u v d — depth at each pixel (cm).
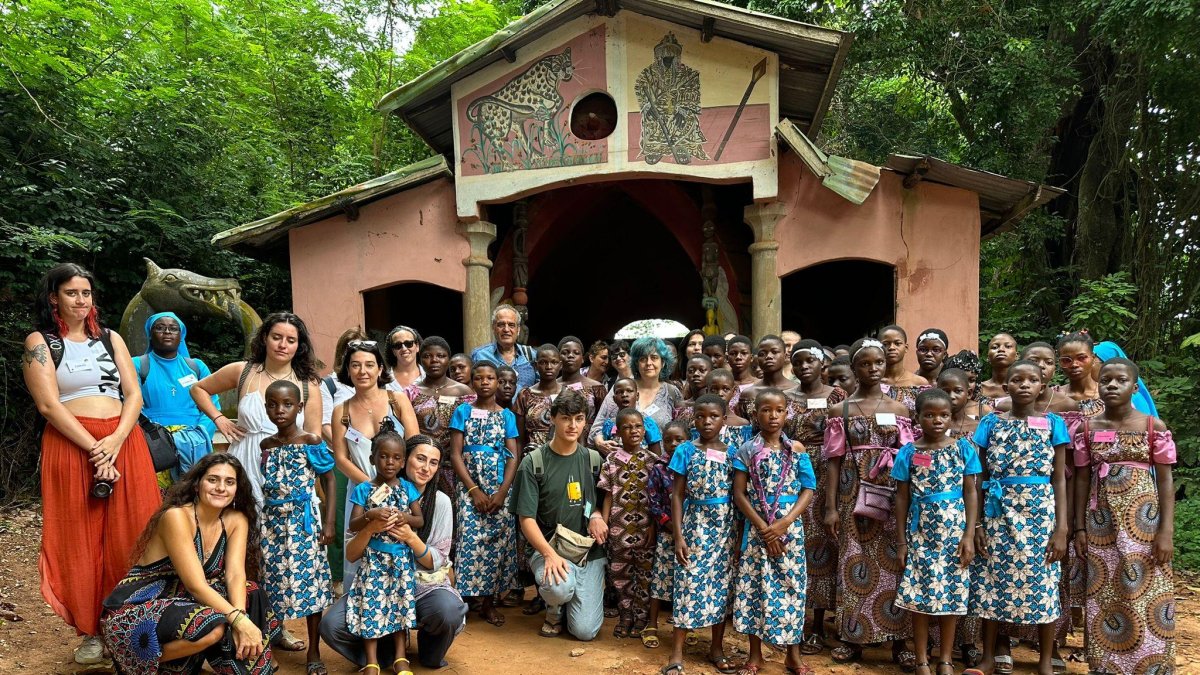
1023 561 373
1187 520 692
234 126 1084
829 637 451
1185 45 938
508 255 913
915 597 378
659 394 504
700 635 456
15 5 787
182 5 1056
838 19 1136
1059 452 378
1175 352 1053
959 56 1102
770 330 736
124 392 394
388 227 789
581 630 437
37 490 768
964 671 376
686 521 407
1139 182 1132
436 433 475
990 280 1322
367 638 369
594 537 437
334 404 464
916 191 723
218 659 324
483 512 458
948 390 408
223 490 332
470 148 762
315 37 1438
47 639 432
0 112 802
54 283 375
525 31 707
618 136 727
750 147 713
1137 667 364
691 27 710
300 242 795
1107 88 1161
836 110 1366
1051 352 423
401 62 1527
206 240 930
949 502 376
